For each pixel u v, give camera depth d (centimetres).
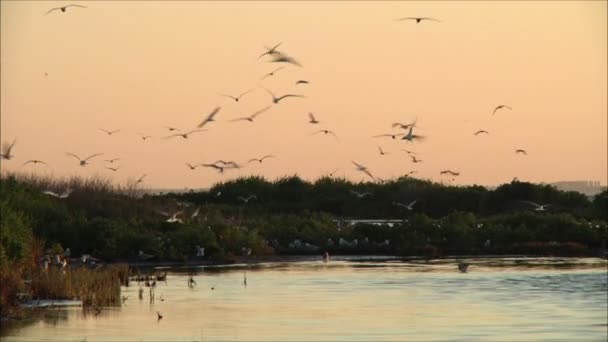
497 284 8025
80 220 9956
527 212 12181
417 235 11219
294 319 6284
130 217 10675
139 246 9875
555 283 8094
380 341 5659
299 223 11694
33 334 5750
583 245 11138
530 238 11331
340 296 7306
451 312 6581
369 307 6769
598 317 6412
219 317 6338
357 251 11000
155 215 10888
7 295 6388
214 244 10188
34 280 6856
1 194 9938
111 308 6619
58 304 6669
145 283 8006
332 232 11388
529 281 8225
